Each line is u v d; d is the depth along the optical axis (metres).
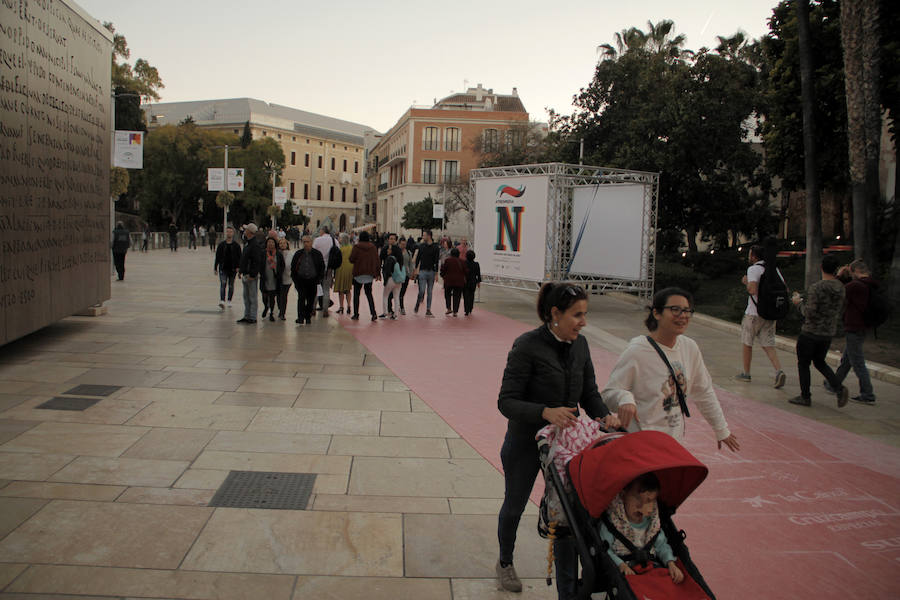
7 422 5.50
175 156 57.59
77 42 9.63
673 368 3.24
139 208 64.38
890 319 12.36
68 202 9.42
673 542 2.55
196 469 4.70
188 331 10.55
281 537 3.77
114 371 7.50
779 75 16.84
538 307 3.10
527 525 4.11
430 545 3.78
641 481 2.39
